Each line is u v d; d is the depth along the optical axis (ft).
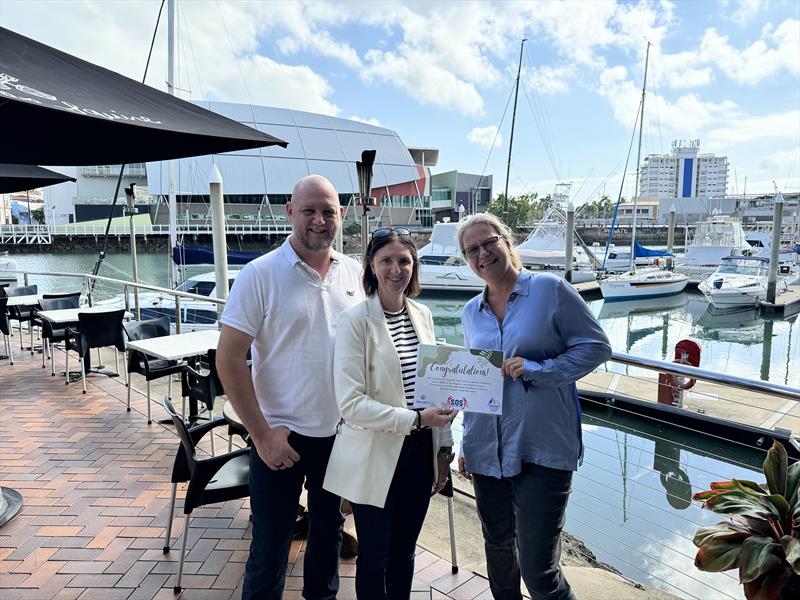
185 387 14.49
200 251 54.54
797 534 4.92
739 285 68.90
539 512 5.71
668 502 18.10
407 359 5.88
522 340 5.67
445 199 222.89
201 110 8.78
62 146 9.43
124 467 11.68
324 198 5.92
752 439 22.39
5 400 16.26
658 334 60.18
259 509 6.15
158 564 8.17
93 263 127.34
